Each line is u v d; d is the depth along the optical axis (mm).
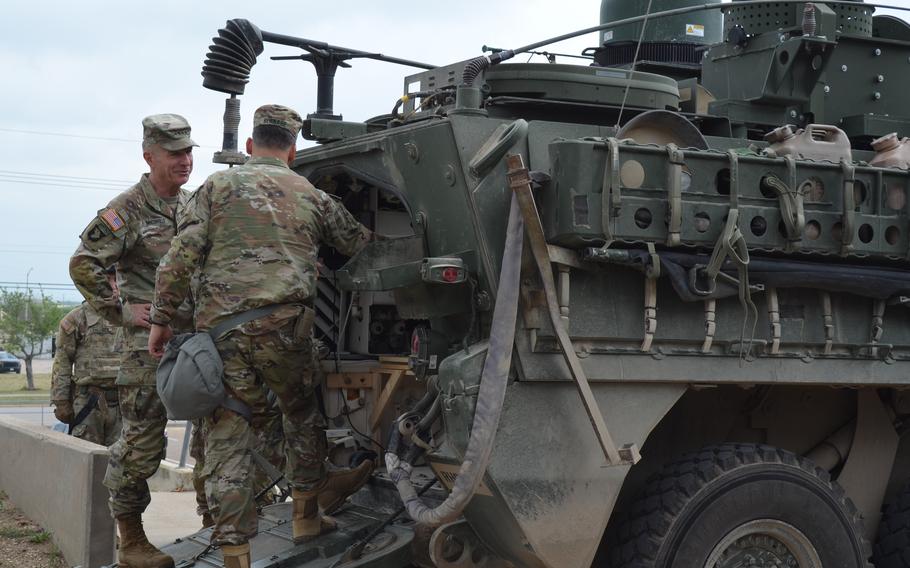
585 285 4051
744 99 5629
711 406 4945
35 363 61750
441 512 3850
